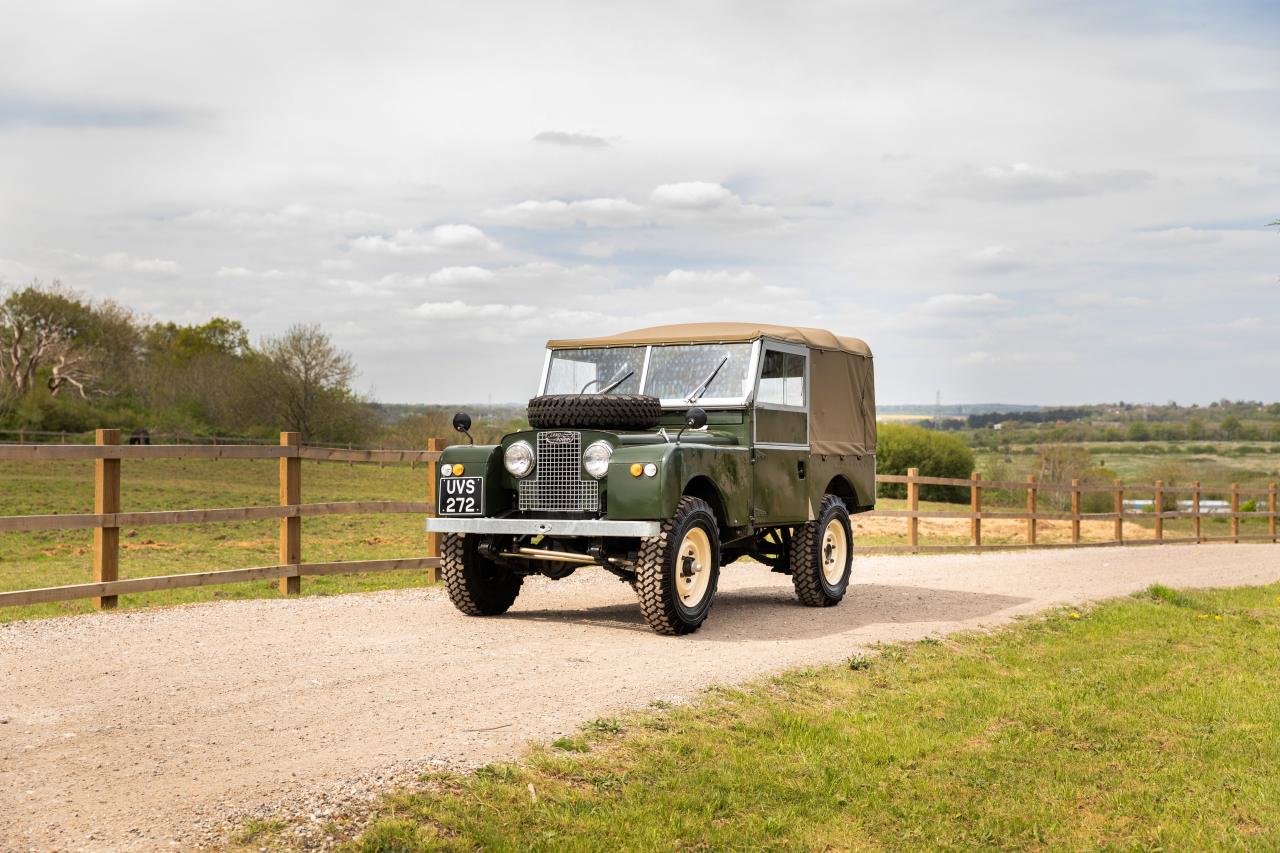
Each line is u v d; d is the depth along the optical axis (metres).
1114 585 13.77
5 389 49.38
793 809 5.29
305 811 4.62
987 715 7.06
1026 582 13.84
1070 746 6.59
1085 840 5.25
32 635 7.98
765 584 13.23
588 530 8.54
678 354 10.06
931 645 9.05
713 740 6.03
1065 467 42.78
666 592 8.56
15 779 4.93
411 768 5.14
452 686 6.80
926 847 5.06
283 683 6.76
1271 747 6.64
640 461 8.45
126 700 6.25
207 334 76.50
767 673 7.52
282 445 10.78
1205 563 18.14
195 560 16.95
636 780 5.40
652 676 7.23
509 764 5.33
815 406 10.91
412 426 48.25
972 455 44.06
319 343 51.56
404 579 14.34
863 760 6.04
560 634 8.78
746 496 9.60
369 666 7.31
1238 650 9.59
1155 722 7.12
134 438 46.81
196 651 7.62
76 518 9.14
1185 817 5.53
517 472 8.95
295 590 10.88
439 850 4.46
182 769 5.09
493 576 9.78
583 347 10.45
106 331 59.53
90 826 4.41
